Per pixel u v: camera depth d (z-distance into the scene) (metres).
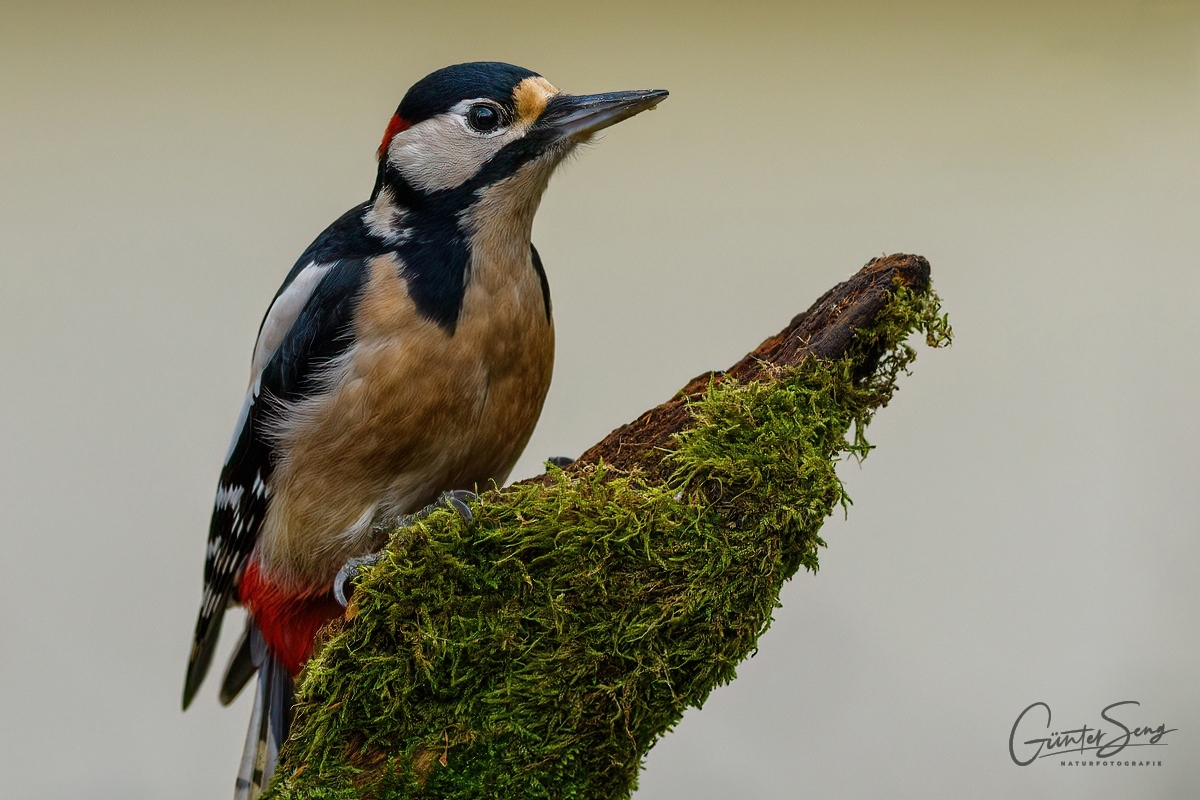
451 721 4.61
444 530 4.73
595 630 4.58
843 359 5.24
